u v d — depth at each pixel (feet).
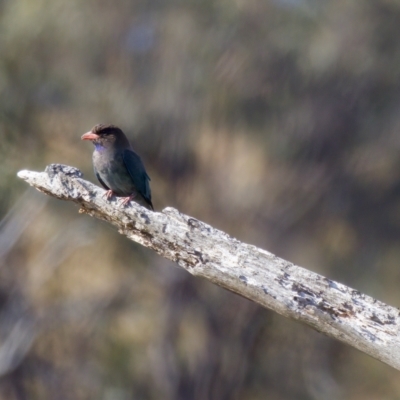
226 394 55.98
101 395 55.42
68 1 49.39
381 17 52.08
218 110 51.03
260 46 50.80
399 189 56.13
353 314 19.56
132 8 49.70
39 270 53.78
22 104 50.34
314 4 51.42
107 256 54.44
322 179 53.67
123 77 50.29
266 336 56.85
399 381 61.05
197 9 50.08
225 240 21.09
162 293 55.47
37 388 55.42
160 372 55.62
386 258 58.44
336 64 51.93
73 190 23.21
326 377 59.00
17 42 49.65
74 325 55.42
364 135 53.67
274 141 52.21
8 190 51.93
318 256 55.57
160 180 52.75
